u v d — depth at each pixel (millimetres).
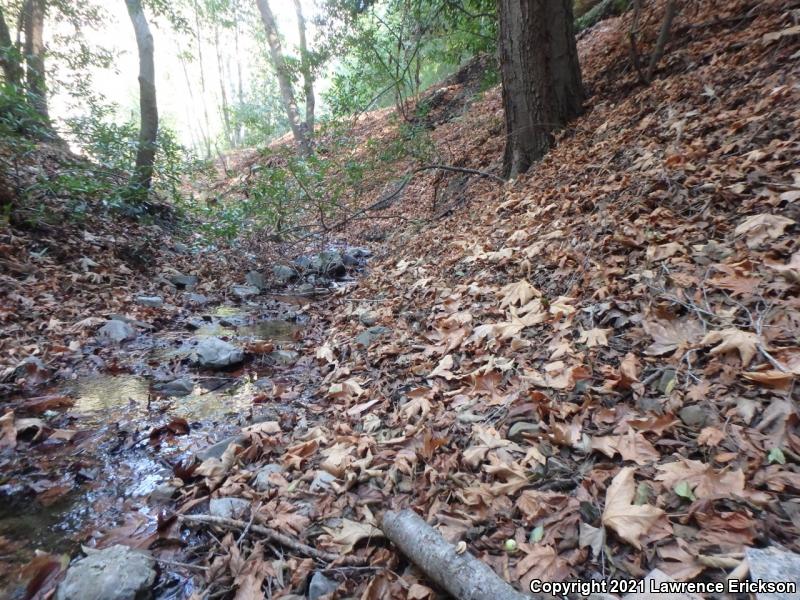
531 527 1646
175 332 4562
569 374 2303
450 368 2869
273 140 22234
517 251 3867
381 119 15086
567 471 1842
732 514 1434
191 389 3373
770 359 1853
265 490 2164
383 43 10703
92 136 6527
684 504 1536
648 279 2656
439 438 2186
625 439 1842
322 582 1608
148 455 2561
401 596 1501
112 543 1911
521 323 2906
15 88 5402
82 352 3797
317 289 6582
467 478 1937
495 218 5098
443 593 1479
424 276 4648
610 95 6047
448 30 10078
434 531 1573
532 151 6043
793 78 3484
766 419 1700
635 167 3881
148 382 3465
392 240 7949
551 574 1440
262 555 1770
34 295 4418
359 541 1765
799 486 1473
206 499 2148
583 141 5375
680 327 2307
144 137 8055
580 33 11031
